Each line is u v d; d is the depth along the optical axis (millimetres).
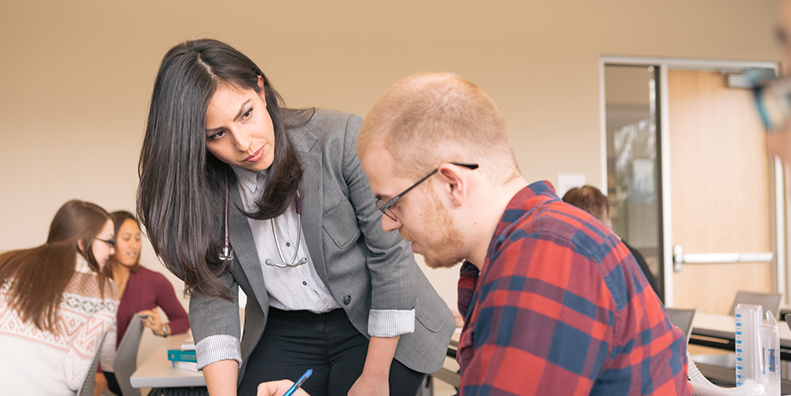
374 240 1355
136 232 3146
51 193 3760
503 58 4293
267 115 1221
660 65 4527
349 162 1348
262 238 1408
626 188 4473
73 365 1958
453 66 4227
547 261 685
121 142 3832
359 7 4125
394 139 804
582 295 669
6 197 3715
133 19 3857
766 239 4629
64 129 3781
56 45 3783
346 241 1380
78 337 1981
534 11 4344
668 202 4484
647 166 4520
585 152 4367
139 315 2762
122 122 3840
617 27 4445
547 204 766
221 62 1149
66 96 3787
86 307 2027
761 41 4637
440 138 783
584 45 4398
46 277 1992
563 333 659
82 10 3809
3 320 1921
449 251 834
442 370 2977
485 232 810
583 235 701
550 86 4344
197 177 1194
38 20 3766
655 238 4504
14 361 1894
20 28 3750
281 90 4004
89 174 3797
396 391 1462
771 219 4645
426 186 801
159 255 1249
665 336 743
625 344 689
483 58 4266
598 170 4375
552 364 657
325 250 1369
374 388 1376
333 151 1357
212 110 1140
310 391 1471
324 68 4066
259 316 1469
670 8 4523
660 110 4512
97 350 2045
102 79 3822
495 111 806
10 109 3730
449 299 4086
